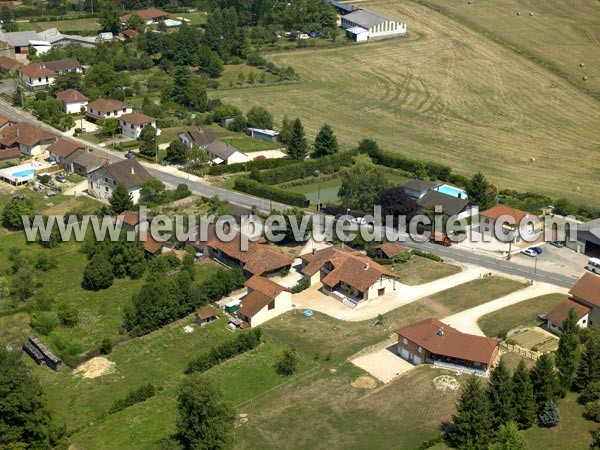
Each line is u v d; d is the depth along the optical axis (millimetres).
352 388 118625
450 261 159000
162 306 136500
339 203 184000
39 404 106875
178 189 186875
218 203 180125
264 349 129000
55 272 155625
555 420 107938
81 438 109562
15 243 166875
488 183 194875
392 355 127375
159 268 152875
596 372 114438
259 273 149125
